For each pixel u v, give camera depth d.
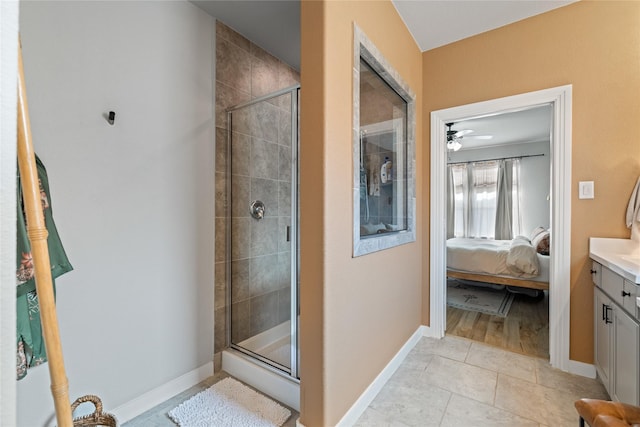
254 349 2.28
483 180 5.95
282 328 2.40
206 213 2.04
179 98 1.87
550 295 2.10
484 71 2.35
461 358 2.21
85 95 1.44
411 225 2.38
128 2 1.61
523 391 1.80
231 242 2.19
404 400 1.73
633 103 1.85
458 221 6.21
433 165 2.57
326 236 1.35
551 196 2.11
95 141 1.48
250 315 2.31
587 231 1.97
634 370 1.29
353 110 1.55
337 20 1.43
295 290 1.81
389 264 2.00
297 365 1.76
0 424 0.30
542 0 2.01
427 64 2.60
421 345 2.44
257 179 2.34
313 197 1.37
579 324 1.99
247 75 2.36
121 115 1.58
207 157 2.04
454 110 2.47
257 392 1.83
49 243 1.19
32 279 1.05
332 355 1.39
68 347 1.39
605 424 0.89
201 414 1.62
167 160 1.81
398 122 2.29
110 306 1.54
